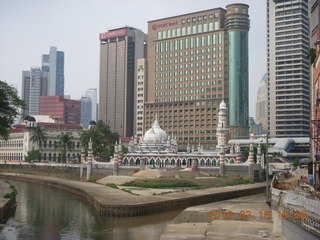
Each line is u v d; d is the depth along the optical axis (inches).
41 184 5954.7
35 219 2974.9
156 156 6186.0
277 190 2187.5
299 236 1718.8
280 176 4138.8
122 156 6190.9
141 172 5536.4
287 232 1930.4
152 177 5255.9
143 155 6195.9
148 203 3137.3
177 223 2620.6
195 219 2792.8
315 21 4121.6
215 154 6122.1
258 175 5703.7
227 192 4114.2
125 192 3981.3
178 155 6102.4
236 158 5905.5
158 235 2454.5
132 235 2453.2
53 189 5167.3
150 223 2815.0
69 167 6476.4
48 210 3388.3
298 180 3499.0
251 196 4392.2
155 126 7135.8
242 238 2089.1
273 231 2183.8
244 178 5457.7
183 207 3457.2
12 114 4205.2
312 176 3282.5
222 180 5132.9
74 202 3882.9
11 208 3422.7
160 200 3294.8
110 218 2987.2
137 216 3046.3
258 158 5964.6
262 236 2118.6
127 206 3034.0
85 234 2477.9
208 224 2534.5
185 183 4719.5
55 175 6801.2
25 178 6560.0
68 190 4877.0
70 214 3186.5
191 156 6063.0
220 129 6692.9
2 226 2706.7
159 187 4569.4
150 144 6781.5
